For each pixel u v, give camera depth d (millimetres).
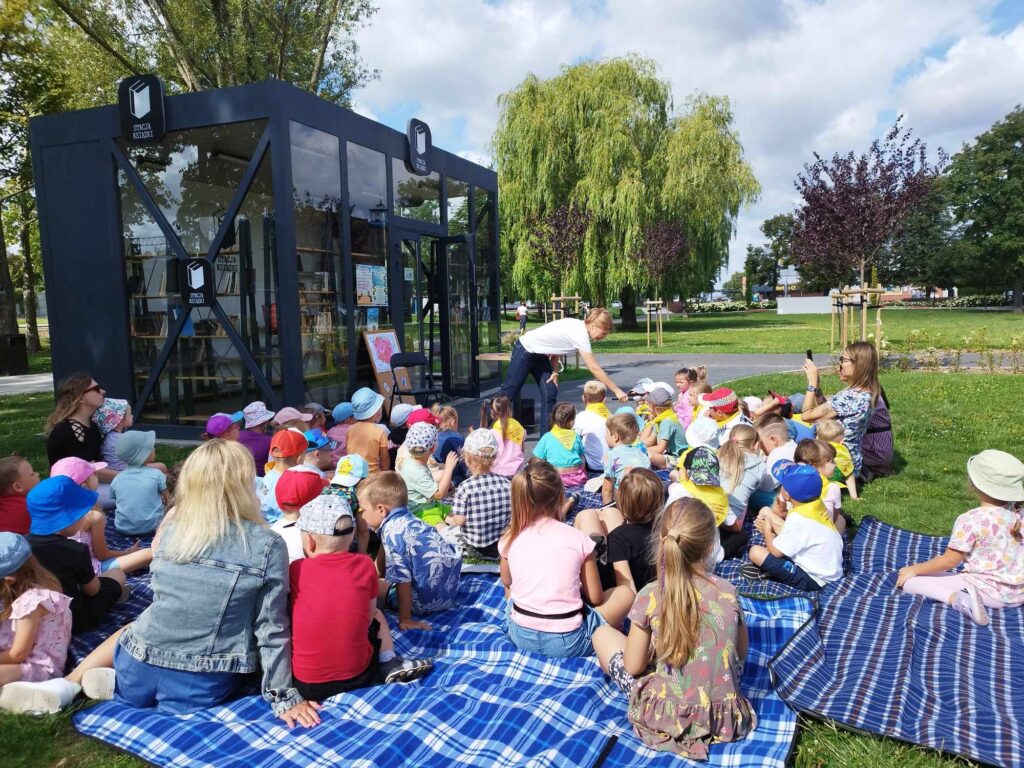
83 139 8953
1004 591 3650
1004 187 47938
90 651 3486
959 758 2580
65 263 9273
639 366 16938
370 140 9430
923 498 6031
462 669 3334
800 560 4215
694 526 2705
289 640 3078
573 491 5742
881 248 17359
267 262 8133
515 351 7699
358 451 5688
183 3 16984
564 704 2924
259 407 6461
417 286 10844
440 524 4879
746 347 21609
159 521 5195
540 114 26750
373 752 2637
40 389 15969
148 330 9016
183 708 2975
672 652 2658
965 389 11680
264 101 7918
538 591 3400
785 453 5504
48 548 3514
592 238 26781
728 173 28688
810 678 3102
